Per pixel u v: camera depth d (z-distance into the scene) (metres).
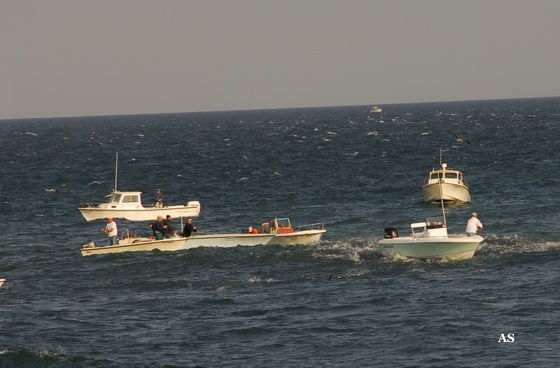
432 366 75.75
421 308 94.25
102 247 131.62
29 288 110.75
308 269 117.56
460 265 116.56
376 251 128.00
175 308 98.06
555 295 97.56
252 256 127.19
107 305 100.31
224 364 78.00
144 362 78.75
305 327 88.62
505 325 86.75
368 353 79.88
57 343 85.25
